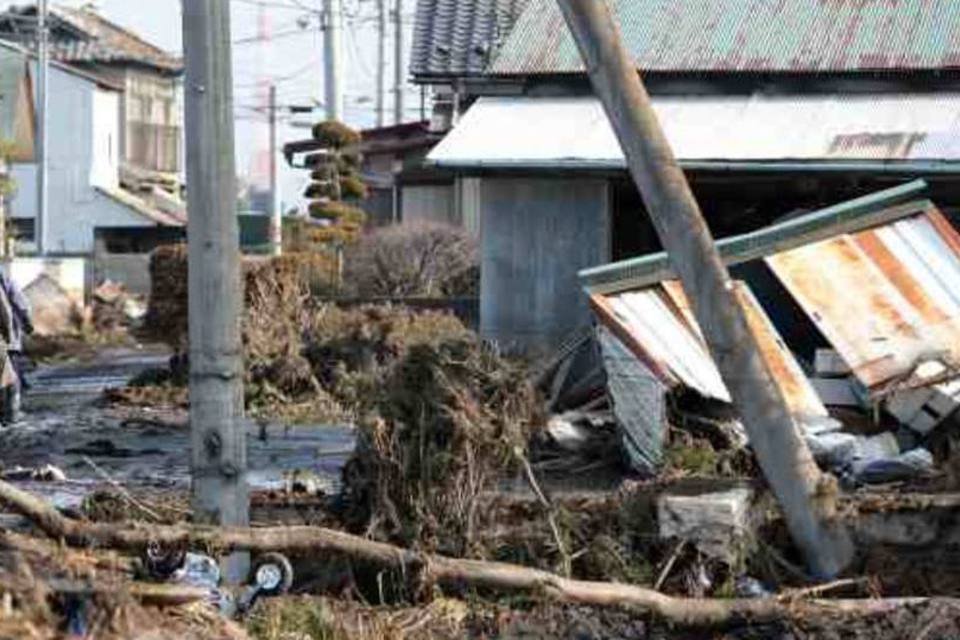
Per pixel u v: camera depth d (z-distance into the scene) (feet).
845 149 123.65
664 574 75.20
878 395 96.53
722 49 134.21
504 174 130.00
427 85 184.24
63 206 400.47
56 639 55.83
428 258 219.82
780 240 105.09
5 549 63.46
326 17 272.10
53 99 399.44
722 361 73.97
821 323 100.68
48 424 137.80
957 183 125.29
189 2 71.77
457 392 78.07
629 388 95.66
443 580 70.54
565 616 69.00
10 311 134.62
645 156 73.10
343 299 198.29
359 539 70.79
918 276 103.60
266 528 70.85
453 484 77.15
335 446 119.85
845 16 135.95
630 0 141.38
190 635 59.41
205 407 72.43
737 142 126.21
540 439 96.27
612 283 101.71
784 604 69.15
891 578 75.00
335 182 267.39
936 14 134.41
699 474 88.79
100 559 65.00
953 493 81.82
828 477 75.72
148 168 455.22
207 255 72.18
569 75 134.72
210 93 71.87
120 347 242.37
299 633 65.92
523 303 133.69
